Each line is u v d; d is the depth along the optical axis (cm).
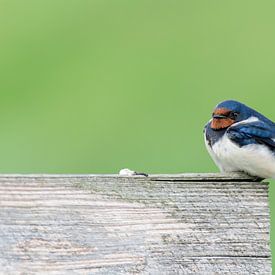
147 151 1344
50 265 797
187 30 1644
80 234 805
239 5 1689
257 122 995
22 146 1373
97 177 815
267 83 1523
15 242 796
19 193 803
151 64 1571
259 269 820
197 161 1311
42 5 1722
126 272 806
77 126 1427
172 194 823
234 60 1577
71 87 1522
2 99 1488
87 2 1688
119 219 813
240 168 989
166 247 814
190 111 1453
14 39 1672
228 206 826
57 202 807
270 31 1641
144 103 1464
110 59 1589
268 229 825
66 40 1644
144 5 1678
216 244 820
